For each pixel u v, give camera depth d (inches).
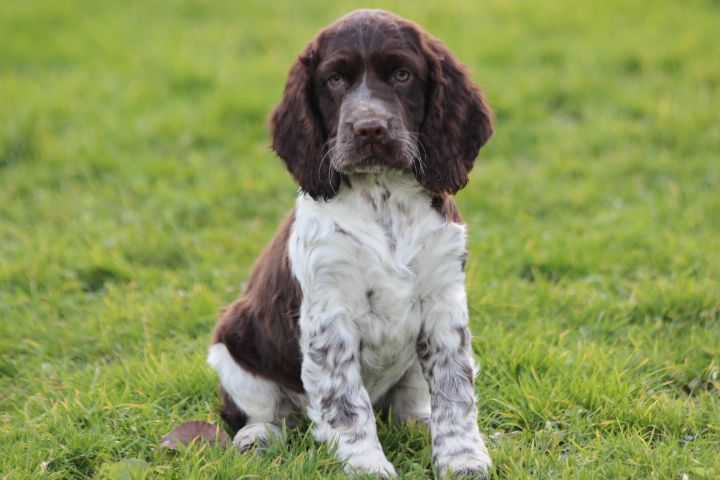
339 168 267.1
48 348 375.6
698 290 380.2
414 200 274.5
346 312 271.9
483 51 699.4
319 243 270.1
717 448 283.7
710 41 697.0
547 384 310.2
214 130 602.5
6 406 335.6
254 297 305.3
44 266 441.7
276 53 722.2
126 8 850.8
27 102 629.3
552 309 382.6
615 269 419.5
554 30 748.0
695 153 554.9
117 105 644.1
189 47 740.7
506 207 498.3
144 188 533.6
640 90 631.8
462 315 275.3
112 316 390.3
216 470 264.1
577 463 268.7
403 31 275.0
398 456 282.4
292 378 297.6
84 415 305.3
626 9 775.1
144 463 270.5
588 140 576.4
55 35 774.5
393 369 289.4
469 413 271.9
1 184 546.3
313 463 265.7
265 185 529.0
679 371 334.0
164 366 335.3
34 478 268.4
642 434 291.7
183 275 436.8
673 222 466.6
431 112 277.7
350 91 271.3
